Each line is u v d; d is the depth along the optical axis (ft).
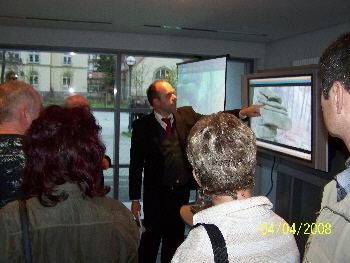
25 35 11.80
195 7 8.57
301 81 6.51
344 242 2.05
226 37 12.80
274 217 2.40
